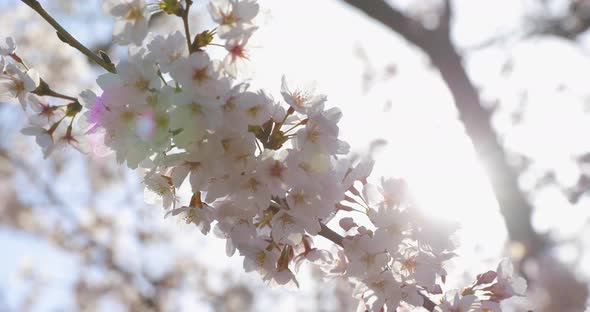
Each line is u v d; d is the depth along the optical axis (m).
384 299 1.40
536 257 3.39
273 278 1.42
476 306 1.40
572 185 3.45
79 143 1.40
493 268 1.46
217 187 1.34
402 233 1.38
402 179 1.38
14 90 1.38
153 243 4.58
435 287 1.42
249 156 1.33
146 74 1.31
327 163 1.35
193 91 1.30
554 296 4.00
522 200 3.17
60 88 3.74
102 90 1.31
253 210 1.37
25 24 3.90
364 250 1.39
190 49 1.32
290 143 1.35
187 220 1.39
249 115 1.32
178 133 1.31
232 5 1.32
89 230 4.55
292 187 1.34
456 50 3.60
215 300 4.38
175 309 4.46
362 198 1.39
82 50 1.35
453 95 3.38
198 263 4.64
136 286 4.39
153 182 1.39
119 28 1.31
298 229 1.37
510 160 3.72
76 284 4.59
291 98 1.34
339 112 1.36
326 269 1.45
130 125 1.32
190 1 1.32
